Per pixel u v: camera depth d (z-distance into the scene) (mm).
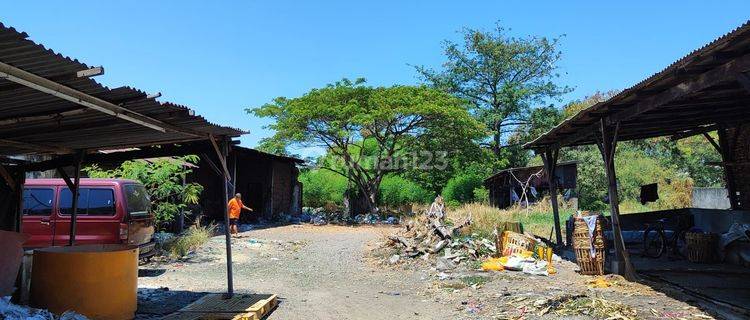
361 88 25438
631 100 7652
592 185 27422
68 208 9008
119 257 5715
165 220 14000
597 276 8766
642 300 6836
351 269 10969
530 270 9367
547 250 10461
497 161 31031
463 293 7918
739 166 12023
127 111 5086
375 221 25141
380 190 33750
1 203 7508
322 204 34844
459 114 25016
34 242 8781
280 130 24969
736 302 6312
